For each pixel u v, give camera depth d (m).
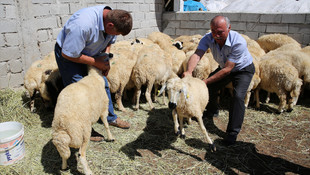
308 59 5.20
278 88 4.76
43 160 3.31
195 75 5.23
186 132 4.19
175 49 6.54
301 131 4.26
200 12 8.12
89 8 2.97
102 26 2.96
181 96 3.28
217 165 3.36
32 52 5.36
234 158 3.51
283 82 4.66
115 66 4.46
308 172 3.21
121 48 5.44
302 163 3.40
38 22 5.36
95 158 3.39
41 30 5.46
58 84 4.46
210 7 12.70
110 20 2.84
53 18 5.65
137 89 4.84
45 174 3.05
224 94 5.96
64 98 2.76
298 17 6.58
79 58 3.11
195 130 4.27
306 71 5.18
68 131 2.66
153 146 3.75
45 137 3.85
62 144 2.63
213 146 3.44
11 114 4.21
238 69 3.72
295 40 6.65
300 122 4.58
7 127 3.48
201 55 3.84
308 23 6.47
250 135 4.13
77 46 2.92
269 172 3.22
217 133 4.20
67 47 2.92
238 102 3.62
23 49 5.20
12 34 4.95
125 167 3.25
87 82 3.15
